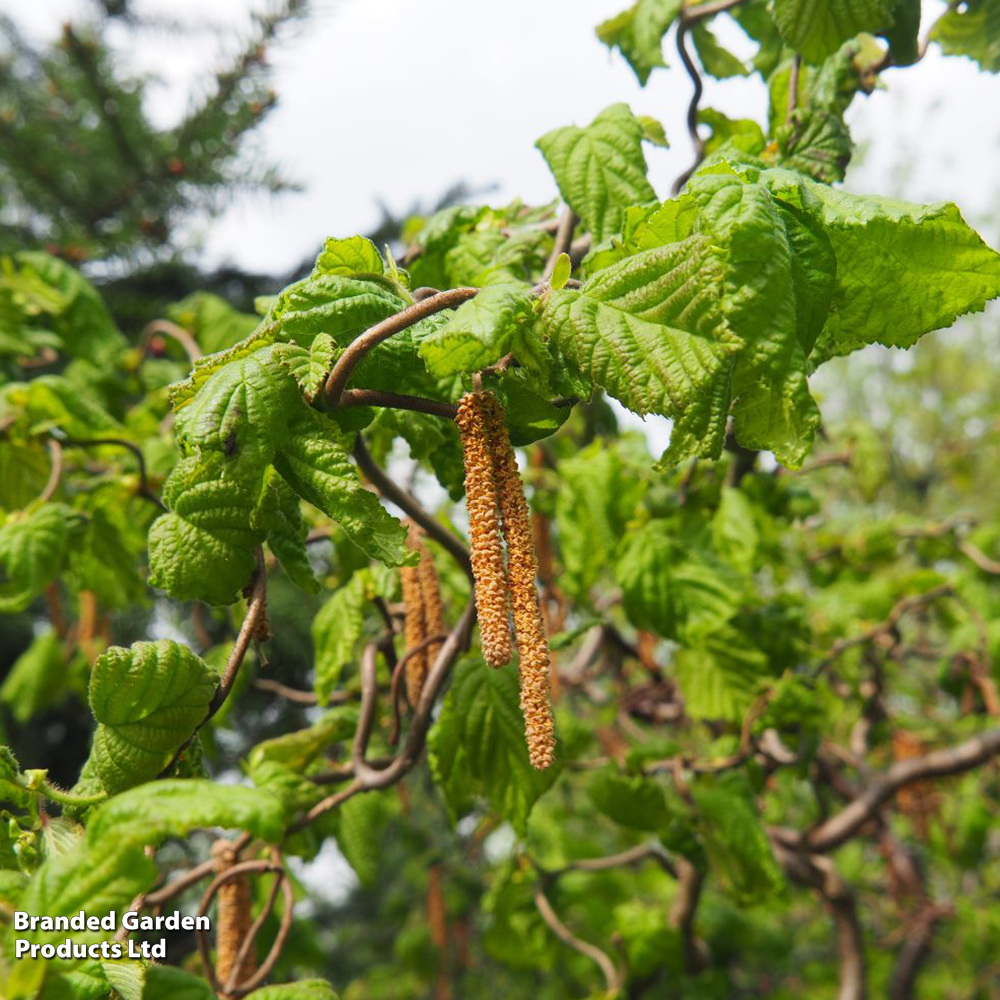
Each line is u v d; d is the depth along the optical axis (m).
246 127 6.48
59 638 5.73
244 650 2.01
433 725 3.01
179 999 1.78
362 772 2.85
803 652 4.01
